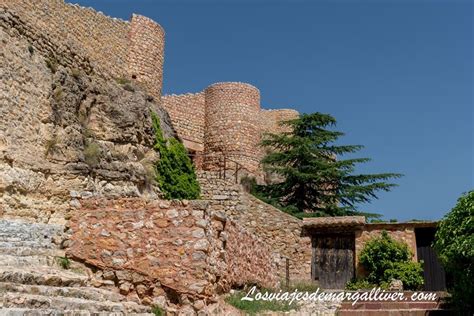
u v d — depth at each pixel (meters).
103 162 22.00
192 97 39.09
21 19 21.14
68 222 11.66
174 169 25.52
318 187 33.06
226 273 11.86
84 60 25.53
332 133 34.09
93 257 11.08
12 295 8.09
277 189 33.00
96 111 23.86
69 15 25.45
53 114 21.14
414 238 21.36
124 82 27.55
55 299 8.62
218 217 11.80
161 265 10.76
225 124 38.16
